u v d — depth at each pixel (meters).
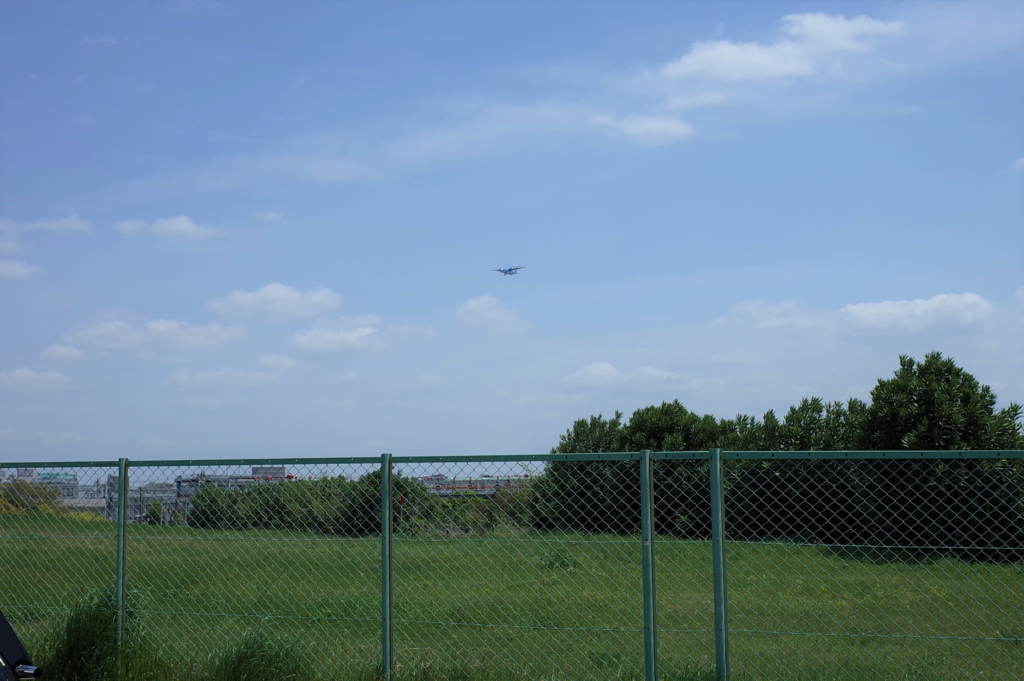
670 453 5.46
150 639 6.59
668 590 7.84
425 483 6.17
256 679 5.93
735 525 9.61
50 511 7.07
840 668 5.88
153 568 8.12
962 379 12.75
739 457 5.35
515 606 7.41
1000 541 7.24
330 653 6.45
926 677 5.63
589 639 6.69
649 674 5.34
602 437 17.62
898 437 12.60
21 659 4.40
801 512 9.40
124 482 6.77
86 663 6.27
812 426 14.31
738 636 6.65
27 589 8.20
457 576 7.59
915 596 7.06
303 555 8.09
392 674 5.88
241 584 8.12
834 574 7.25
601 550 7.68
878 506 8.74
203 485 6.73
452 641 6.76
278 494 6.63
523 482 6.15
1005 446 11.94
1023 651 5.98
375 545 6.46
